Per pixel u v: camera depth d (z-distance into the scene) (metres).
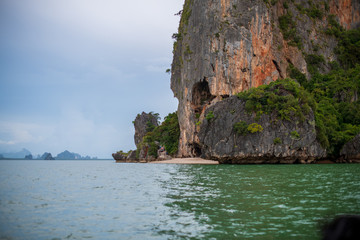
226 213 10.59
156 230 8.66
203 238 7.84
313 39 77.44
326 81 73.06
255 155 49.31
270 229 8.57
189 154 74.25
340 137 53.31
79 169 46.94
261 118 50.06
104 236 8.18
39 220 10.07
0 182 22.83
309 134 48.75
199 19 72.38
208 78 67.25
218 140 53.62
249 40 66.62
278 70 71.31
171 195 15.08
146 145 96.56
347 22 88.62
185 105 74.69
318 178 22.00
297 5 78.69
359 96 68.69
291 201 12.62
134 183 21.47
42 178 26.97
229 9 68.75
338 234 2.31
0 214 11.04
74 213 11.13
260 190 15.96
